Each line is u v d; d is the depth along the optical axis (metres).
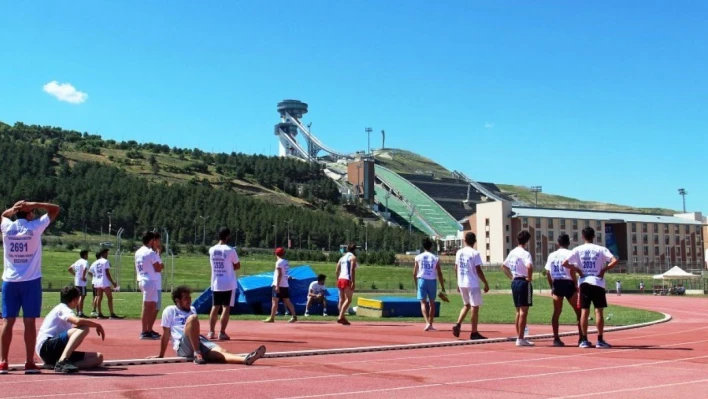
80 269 27.89
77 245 120.62
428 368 12.20
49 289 62.00
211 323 17.48
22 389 9.53
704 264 149.75
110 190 160.12
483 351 15.32
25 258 11.15
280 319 26.98
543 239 139.75
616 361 13.33
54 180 163.38
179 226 154.00
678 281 87.94
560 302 16.70
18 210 11.30
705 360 13.49
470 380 10.72
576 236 142.12
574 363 13.00
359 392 9.52
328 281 92.75
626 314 32.09
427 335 19.41
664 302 52.88
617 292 76.56
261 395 9.20
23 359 13.31
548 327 23.48
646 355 14.45
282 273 24.42
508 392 9.56
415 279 21.52
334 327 22.53
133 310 32.94
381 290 80.50
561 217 141.88
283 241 161.00
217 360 12.80
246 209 169.25
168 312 13.16
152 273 17.94
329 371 11.73
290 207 187.75
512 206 144.88
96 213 150.38
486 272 113.06
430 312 21.14
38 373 11.13
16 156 173.38
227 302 17.45
